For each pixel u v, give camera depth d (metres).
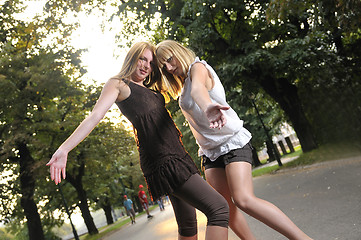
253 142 38.09
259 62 18.58
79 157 26.55
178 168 2.70
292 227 2.76
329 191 7.82
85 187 34.19
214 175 3.23
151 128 2.74
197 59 2.99
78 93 23.89
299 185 10.39
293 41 18.09
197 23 17.84
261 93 25.09
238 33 19.47
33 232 22.98
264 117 36.88
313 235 4.66
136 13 20.08
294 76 18.70
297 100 19.88
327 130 16.17
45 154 23.14
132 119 2.77
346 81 17.11
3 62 21.41
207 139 3.10
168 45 3.04
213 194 2.71
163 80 3.18
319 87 17.64
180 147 2.80
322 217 5.54
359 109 15.22
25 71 21.58
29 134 21.89
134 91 2.77
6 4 22.92
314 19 10.69
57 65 23.05
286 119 25.41
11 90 21.08
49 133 23.00
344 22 9.61
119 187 44.56
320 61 17.69
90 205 41.75
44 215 36.94
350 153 13.70
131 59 2.86
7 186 26.48
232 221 3.28
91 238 25.12
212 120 2.21
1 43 22.75
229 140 3.04
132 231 16.33
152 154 2.74
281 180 13.63
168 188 2.70
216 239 2.63
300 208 6.84
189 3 17.22
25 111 22.06
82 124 2.46
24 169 23.11
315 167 14.07
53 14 22.47
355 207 5.58
